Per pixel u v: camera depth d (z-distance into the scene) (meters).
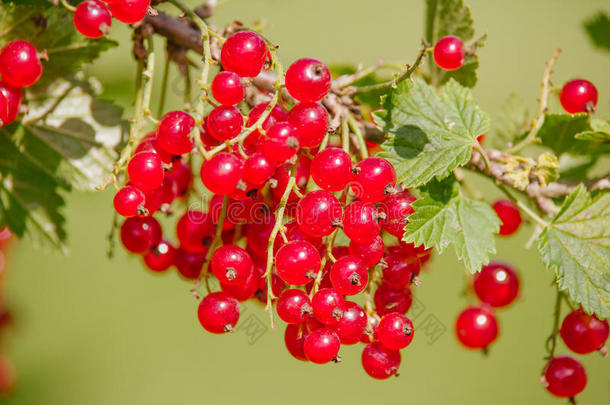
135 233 0.45
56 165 0.46
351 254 0.43
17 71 0.44
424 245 0.44
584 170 0.49
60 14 0.45
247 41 0.43
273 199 0.44
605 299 0.44
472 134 0.45
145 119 0.46
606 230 0.45
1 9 0.45
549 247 0.45
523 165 0.46
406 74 0.44
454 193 0.45
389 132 0.45
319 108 0.43
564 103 0.47
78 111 0.46
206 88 0.42
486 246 0.44
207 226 0.45
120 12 0.43
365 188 0.43
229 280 0.43
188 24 0.46
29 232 0.46
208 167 0.42
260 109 0.43
